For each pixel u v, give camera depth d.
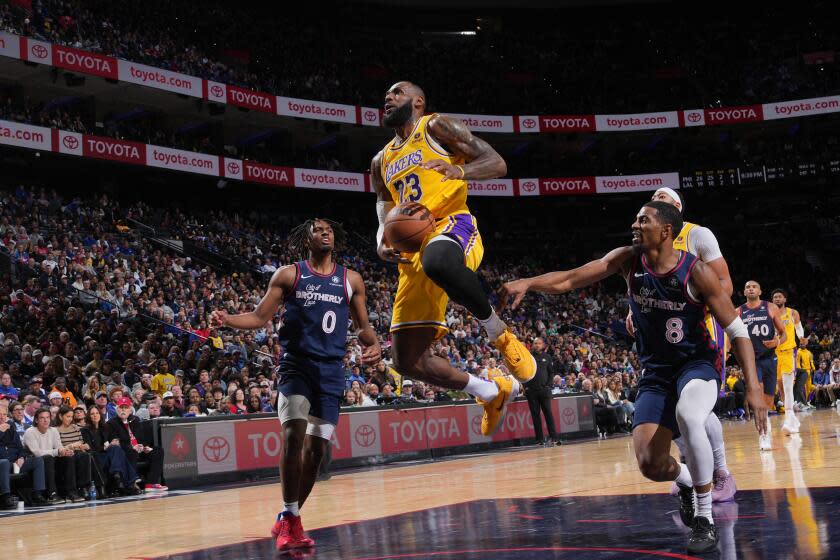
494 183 28.62
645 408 3.44
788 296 29.53
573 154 32.44
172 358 12.90
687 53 33.06
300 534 3.91
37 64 21.50
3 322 13.09
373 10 33.03
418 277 4.23
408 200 4.23
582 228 32.75
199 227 23.62
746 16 34.41
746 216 32.53
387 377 13.70
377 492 6.85
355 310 4.48
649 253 3.43
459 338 18.20
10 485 8.34
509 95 31.72
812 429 10.76
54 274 15.52
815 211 32.06
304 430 4.07
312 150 30.09
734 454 7.54
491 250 31.39
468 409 13.05
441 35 34.22
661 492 5.07
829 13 33.47
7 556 4.26
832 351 24.77
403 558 3.28
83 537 5.02
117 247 19.00
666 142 32.41
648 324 3.45
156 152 22.28
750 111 29.39
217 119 27.41
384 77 30.77
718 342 5.09
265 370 14.01
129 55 22.56
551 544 3.39
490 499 5.44
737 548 3.05
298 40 30.22
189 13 27.50
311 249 4.31
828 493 4.31
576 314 26.28
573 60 32.84
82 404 9.62
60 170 24.41
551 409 13.77
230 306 17.02
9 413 8.98
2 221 17.59
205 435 9.78
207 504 6.99
